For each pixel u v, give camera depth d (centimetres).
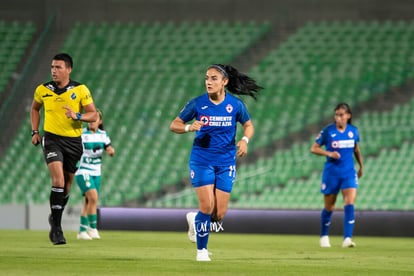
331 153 4538
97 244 4275
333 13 9981
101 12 10275
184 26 10162
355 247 4538
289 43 9775
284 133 8562
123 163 8400
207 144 3009
